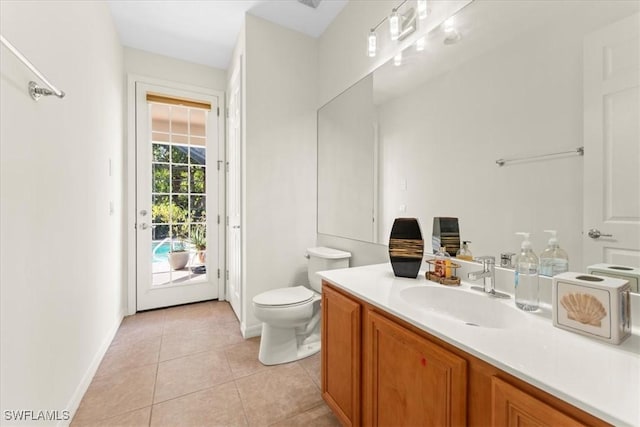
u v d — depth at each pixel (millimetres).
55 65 1254
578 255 919
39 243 1099
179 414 1432
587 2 900
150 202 2859
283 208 2424
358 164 2027
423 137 1512
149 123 2836
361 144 1990
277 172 2393
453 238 1350
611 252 848
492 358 663
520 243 1086
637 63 797
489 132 1191
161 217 2924
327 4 2143
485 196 1211
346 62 2146
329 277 1412
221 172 3172
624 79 822
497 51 1158
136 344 2150
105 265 2059
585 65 903
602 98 865
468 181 1282
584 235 906
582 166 910
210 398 1552
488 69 1191
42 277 1120
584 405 511
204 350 2070
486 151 1204
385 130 1768
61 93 1107
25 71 1007
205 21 2342
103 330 1995
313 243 2557
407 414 932
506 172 1132
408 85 1591
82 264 1575
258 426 1361
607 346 714
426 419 856
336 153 2287
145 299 2838
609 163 852
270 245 2371
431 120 1462
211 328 2445
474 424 733
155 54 2838
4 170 890
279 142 2396
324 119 2455
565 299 809
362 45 1961
